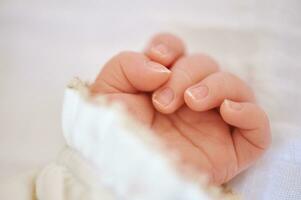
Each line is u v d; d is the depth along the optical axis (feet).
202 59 0.42
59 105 0.48
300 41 0.48
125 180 0.36
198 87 0.40
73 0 0.51
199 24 0.50
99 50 0.50
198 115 0.42
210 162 0.40
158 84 0.41
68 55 0.49
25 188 0.40
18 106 0.48
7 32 0.50
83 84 0.41
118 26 0.50
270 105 0.46
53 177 0.39
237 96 0.41
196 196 0.36
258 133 0.40
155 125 0.41
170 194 0.36
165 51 0.42
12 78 0.49
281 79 0.47
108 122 0.37
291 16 0.49
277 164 0.43
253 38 0.49
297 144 0.44
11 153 0.46
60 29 0.50
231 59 0.48
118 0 0.51
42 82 0.49
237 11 0.50
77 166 0.38
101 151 0.37
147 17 0.50
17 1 0.51
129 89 0.42
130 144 0.36
